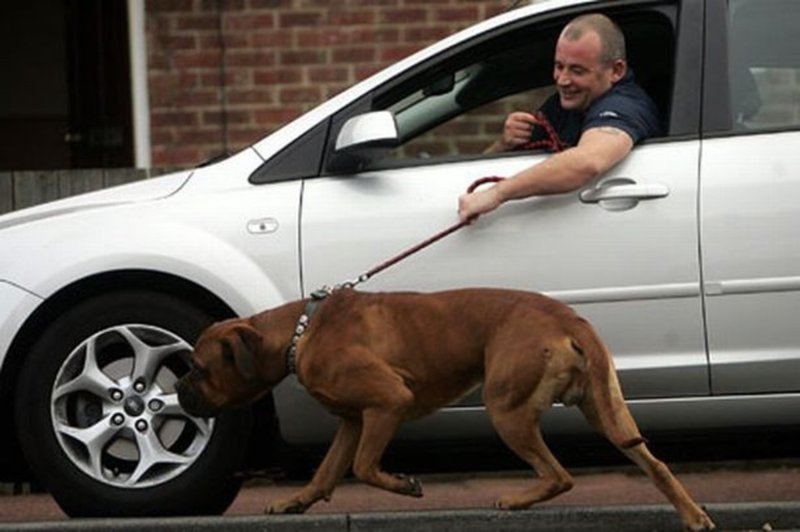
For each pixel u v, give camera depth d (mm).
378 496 13812
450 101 11805
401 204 10891
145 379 10938
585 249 10758
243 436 10891
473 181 10922
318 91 17094
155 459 10906
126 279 10992
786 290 10703
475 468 11461
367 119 10641
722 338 10750
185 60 17156
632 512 10367
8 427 11328
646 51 11531
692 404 10797
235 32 17109
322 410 10938
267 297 10859
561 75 11055
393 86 11203
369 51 17094
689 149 10836
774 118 10930
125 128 18234
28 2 19859
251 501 13664
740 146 10836
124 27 18203
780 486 13836
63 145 19953
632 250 10742
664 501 13273
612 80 11055
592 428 10602
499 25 11266
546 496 10172
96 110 18281
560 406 10844
